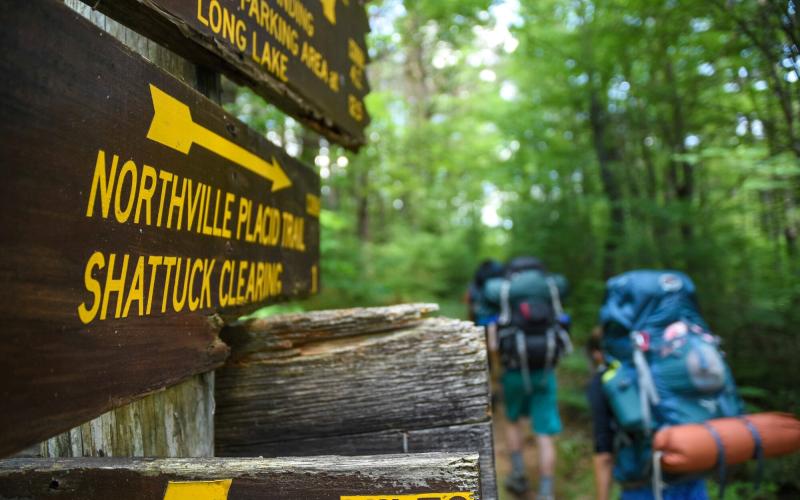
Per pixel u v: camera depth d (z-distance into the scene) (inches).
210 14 44.6
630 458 93.9
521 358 147.9
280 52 58.2
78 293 29.4
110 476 37.2
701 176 248.5
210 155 44.6
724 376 86.1
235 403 57.4
